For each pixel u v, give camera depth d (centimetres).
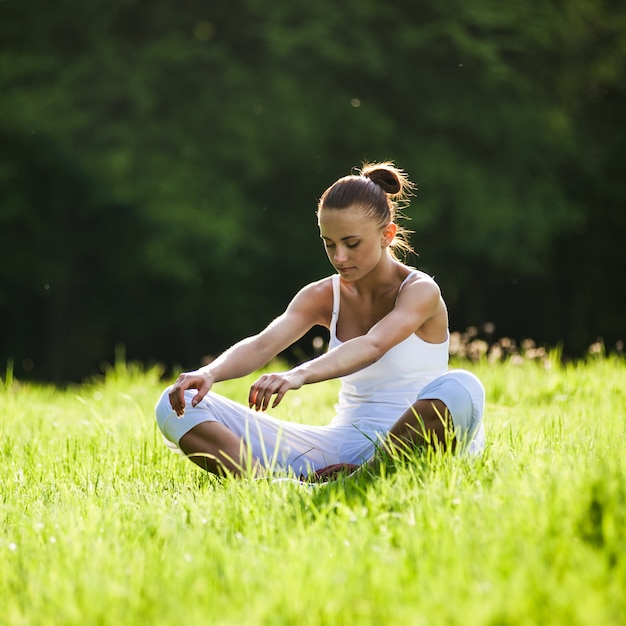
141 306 3366
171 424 629
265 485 549
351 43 2836
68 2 2959
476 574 378
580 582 356
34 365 3388
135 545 460
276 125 2848
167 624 348
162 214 2725
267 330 661
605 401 934
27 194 3048
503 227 2961
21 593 401
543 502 447
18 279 3153
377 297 653
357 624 342
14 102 2814
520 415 878
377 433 633
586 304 3656
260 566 416
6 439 833
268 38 2791
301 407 1066
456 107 2953
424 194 2925
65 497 609
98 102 2811
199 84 2853
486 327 1298
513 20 2914
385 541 443
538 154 3103
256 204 3066
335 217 606
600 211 3450
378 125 2898
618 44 3284
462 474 543
